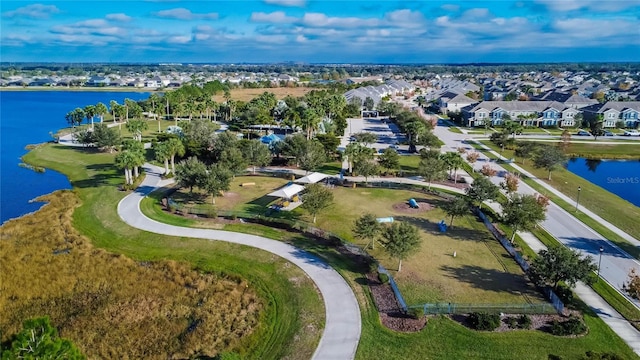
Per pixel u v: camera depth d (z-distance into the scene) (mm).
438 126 136375
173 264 43031
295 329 33062
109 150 94562
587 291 39250
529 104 138375
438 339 31609
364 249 46312
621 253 47344
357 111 148875
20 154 94000
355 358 29797
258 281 40219
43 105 191750
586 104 153000
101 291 38375
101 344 31500
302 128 106188
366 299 36875
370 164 68875
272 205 59781
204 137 87500
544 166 77312
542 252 37969
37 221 53969
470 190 58031
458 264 43406
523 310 35031
